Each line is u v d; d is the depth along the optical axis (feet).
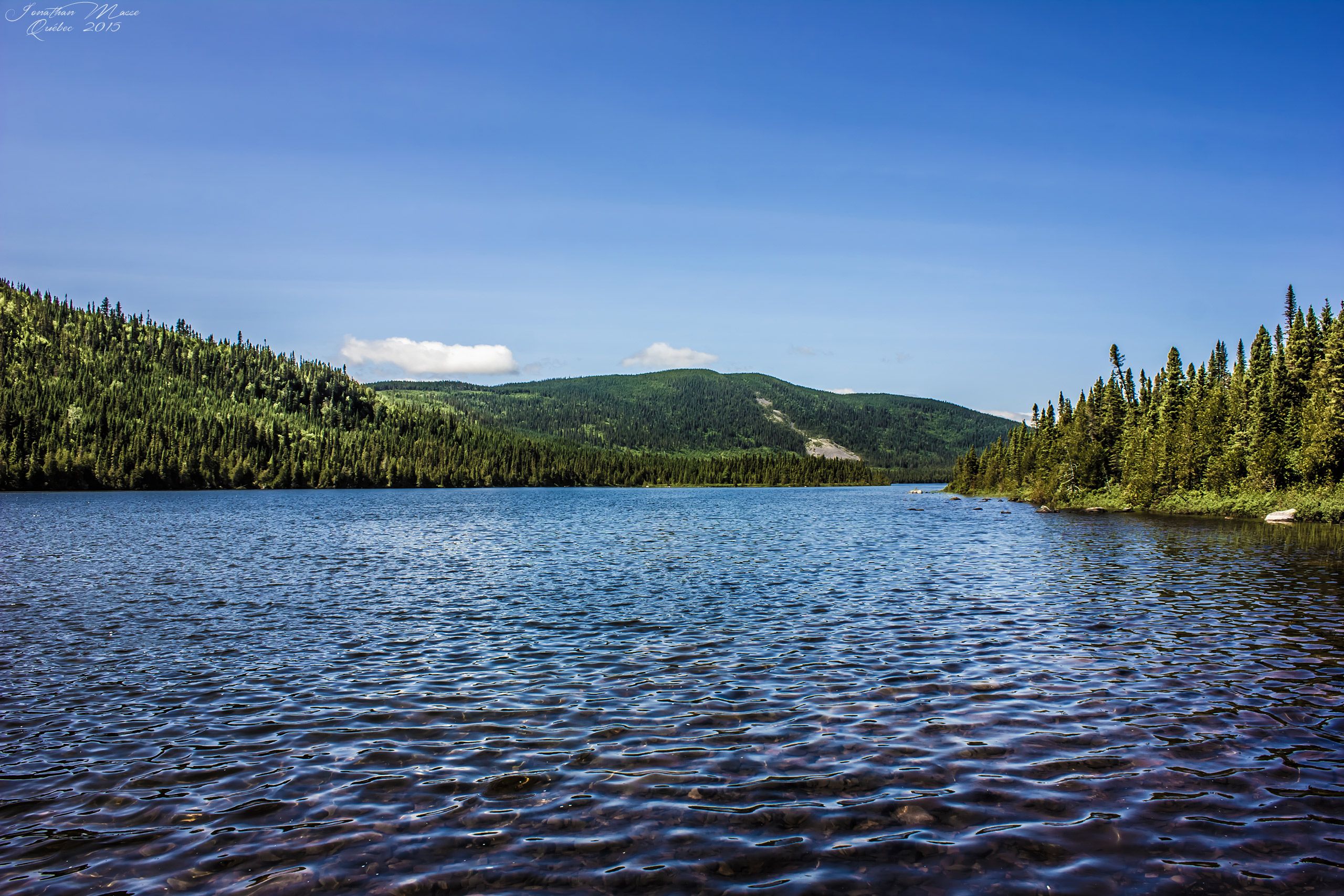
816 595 100.12
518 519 283.18
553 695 56.49
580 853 33.45
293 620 85.97
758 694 56.18
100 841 35.27
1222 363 365.20
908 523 249.55
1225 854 32.86
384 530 224.12
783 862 32.55
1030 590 102.99
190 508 367.86
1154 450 317.01
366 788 40.55
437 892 30.63
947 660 65.46
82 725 50.96
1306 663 63.36
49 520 271.28
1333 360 245.04
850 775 41.32
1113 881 30.83
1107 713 51.03
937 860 32.63
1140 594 98.53
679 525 241.96
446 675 62.34
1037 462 460.55
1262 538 178.19
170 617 87.76
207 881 31.73
